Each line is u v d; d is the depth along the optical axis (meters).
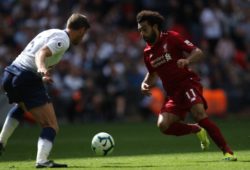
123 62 71.38
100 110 69.81
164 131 30.08
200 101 28.75
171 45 29.05
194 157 30.88
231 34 79.25
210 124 28.31
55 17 75.31
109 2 79.00
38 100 26.86
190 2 79.56
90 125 64.88
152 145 40.66
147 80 30.66
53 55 26.92
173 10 78.88
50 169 25.72
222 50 77.06
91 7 78.12
